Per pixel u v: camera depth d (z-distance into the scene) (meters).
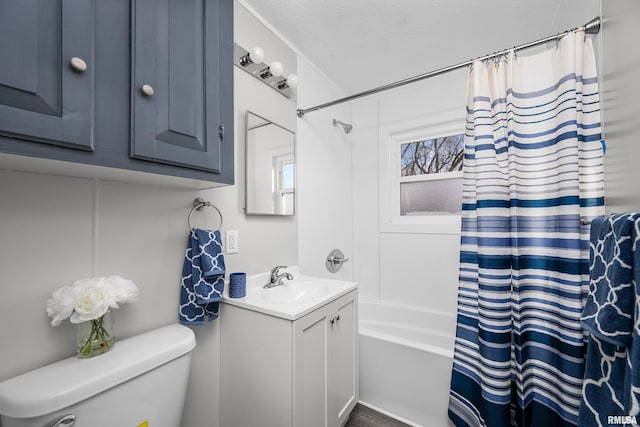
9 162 0.62
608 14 0.90
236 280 1.20
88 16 0.63
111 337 0.83
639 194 0.71
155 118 0.75
